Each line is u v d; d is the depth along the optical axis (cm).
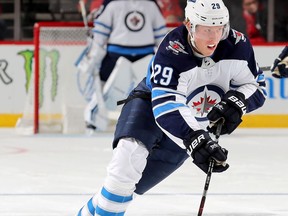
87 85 2309
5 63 2448
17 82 2452
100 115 2262
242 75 906
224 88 911
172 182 1460
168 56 859
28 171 1592
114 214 907
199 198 1304
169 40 866
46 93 2316
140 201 1272
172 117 849
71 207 1223
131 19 2230
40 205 1239
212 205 1244
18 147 1978
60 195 1327
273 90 2439
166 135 908
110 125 2298
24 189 1386
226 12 843
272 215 1170
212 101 916
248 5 2544
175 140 857
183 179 1497
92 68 2245
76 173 1568
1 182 1460
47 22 2362
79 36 2316
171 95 856
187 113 850
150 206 1234
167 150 924
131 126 897
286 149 1952
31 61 2441
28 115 2309
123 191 895
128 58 2250
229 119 884
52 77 2319
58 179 1494
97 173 1569
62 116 2330
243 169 1622
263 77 941
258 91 925
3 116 2467
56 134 2286
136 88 944
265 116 2452
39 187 1406
